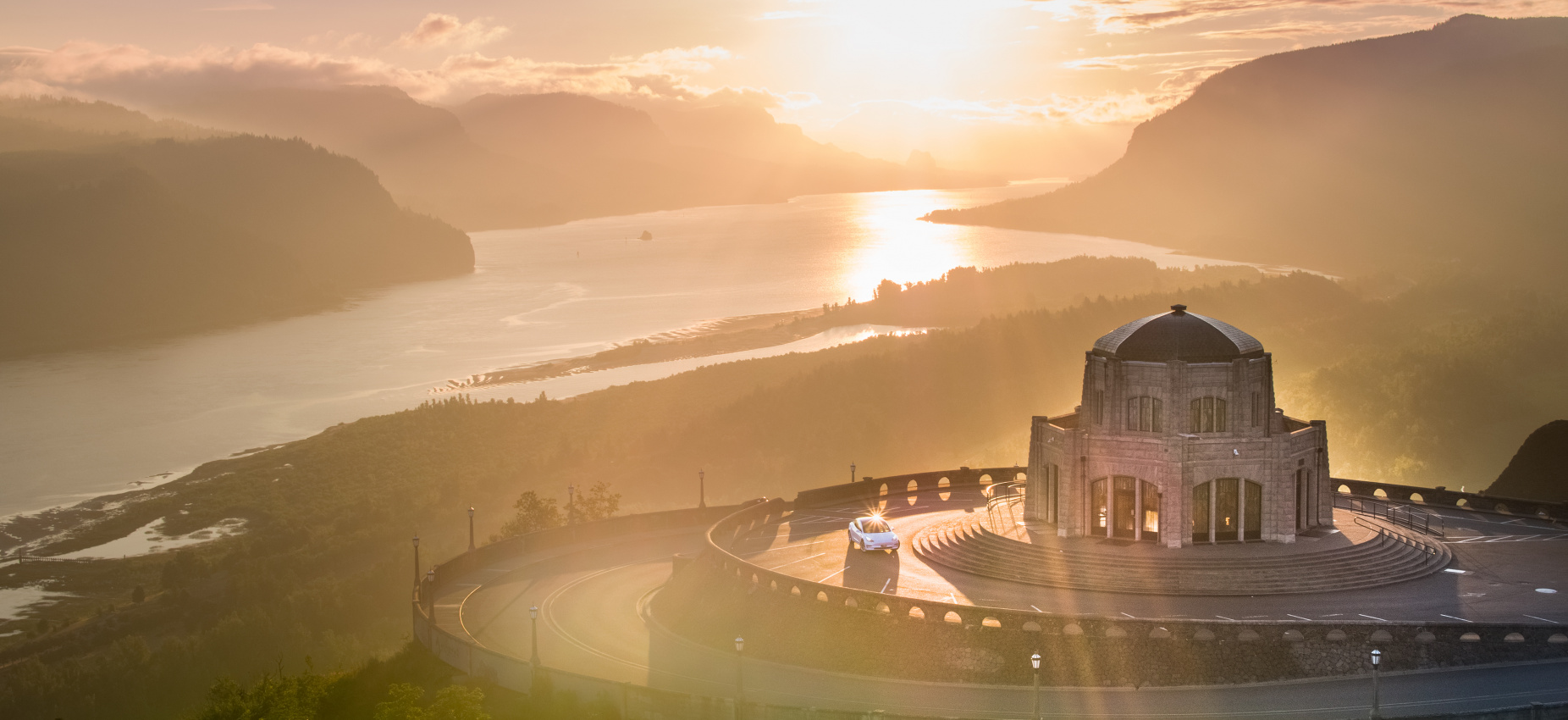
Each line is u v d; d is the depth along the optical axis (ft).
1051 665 274.98
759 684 288.30
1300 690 261.03
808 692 281.13
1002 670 277.85
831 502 446.60
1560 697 248.52
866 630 297.74
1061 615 277.03
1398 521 383.04
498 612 360.48
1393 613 294.05
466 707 266.16
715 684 289.94
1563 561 338.75
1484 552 348.79
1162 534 335.47
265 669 529.45
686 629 334.24
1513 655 267.80
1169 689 266.36
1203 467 335.67
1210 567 319.68
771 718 254.88
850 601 305.12
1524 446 521.24
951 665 282.56
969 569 343.05
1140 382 340.18
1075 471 347.36
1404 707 247.50
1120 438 341.62
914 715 244.42
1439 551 343.46
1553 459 504.43
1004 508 395.14
